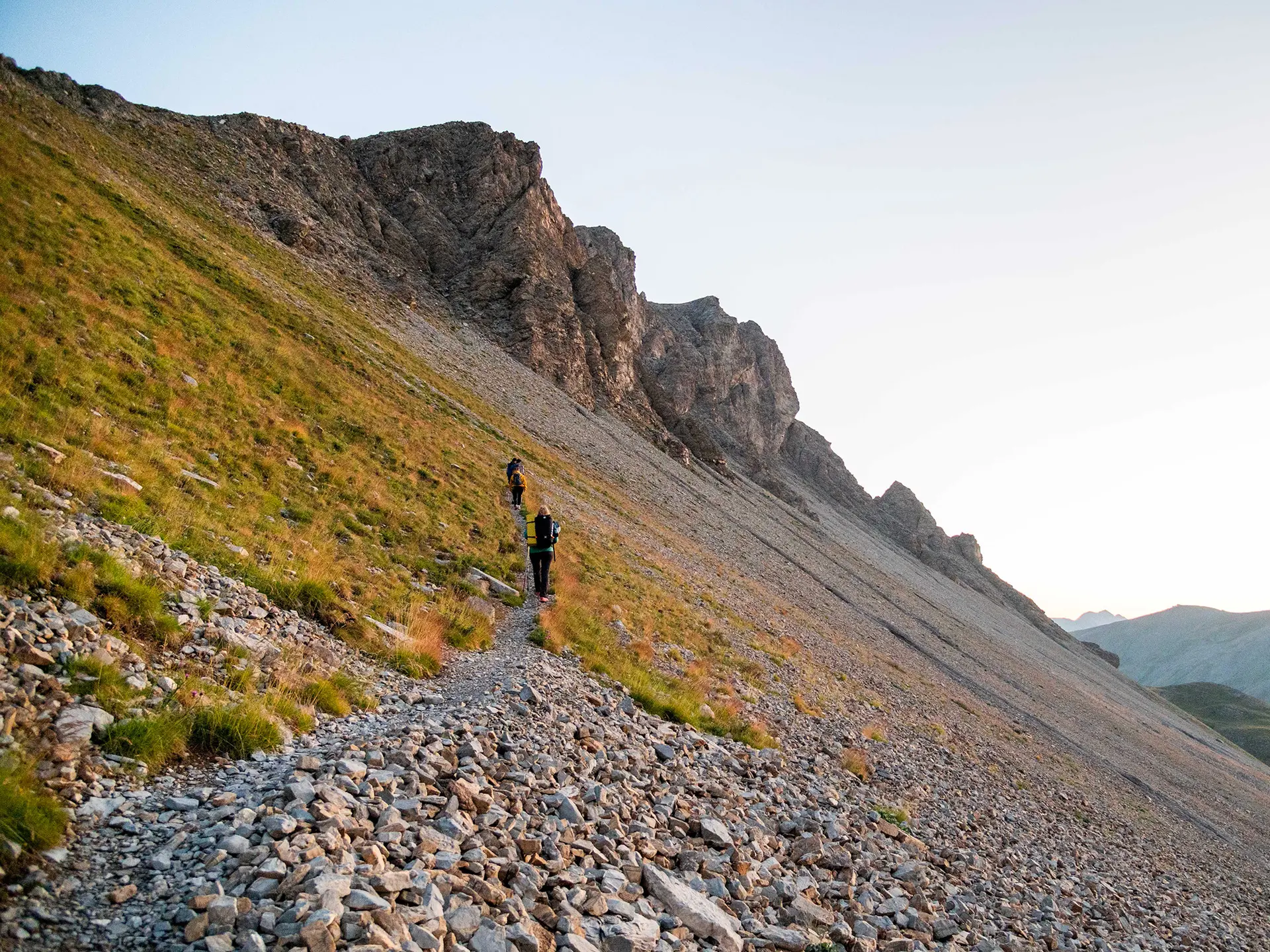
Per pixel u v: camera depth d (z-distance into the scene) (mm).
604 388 101375
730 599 39719
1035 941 10891
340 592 13422
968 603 175375
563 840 7414
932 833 15102
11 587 7617
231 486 15469
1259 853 42344
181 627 9047
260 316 31891
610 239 172125
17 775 5227
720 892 7902
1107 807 32969
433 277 91875
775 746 16719
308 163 82312
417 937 4984
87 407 14359
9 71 45531
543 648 15883
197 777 6699
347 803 6355
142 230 31484
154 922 4586
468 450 35344
